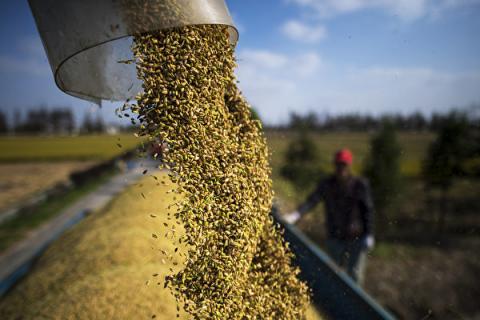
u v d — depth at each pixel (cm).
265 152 222
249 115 226
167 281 178
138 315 220
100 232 366
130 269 274
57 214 1227
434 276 656
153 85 188
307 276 296
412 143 2409
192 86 193
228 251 189
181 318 225
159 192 481
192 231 179
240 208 195
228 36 214
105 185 1844
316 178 1579
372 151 1002
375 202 962
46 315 230
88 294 239
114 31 169
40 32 187
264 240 220
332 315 244
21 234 998
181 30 192
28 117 9706
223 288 181
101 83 219
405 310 528
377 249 802
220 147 196
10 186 2255
